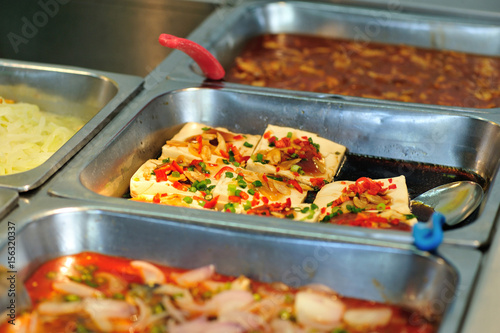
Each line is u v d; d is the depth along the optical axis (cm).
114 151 83
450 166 88
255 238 72
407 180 87
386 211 78
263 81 102
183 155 87
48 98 95
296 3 115
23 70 95
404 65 108
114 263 75
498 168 81
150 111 89
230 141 90
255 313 70
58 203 74
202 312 70
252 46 112
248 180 82
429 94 100
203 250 74
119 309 70
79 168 79
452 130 87
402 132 89
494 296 66
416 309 71
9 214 73
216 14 111
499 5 113
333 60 109
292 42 114
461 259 69
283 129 90
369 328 70
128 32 112
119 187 84
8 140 88
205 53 91
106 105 87
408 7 113
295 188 83
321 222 76
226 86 92
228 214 74
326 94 91
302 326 70
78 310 70
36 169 77
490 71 107
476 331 64
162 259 75
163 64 97
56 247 75
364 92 100
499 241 71
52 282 73
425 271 70
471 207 81
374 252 71
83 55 111
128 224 74
